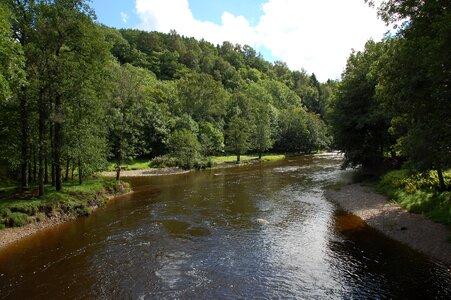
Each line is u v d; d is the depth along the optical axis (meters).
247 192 36.69
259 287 14.52
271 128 104.69
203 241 20.55
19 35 25.66
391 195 28.67
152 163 66.06
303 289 14.26
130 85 55.59
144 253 18.72
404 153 22.39
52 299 13.77
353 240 20.05
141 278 15.55
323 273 15.72
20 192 27.42
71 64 26.89
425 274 15.02
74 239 21.34
